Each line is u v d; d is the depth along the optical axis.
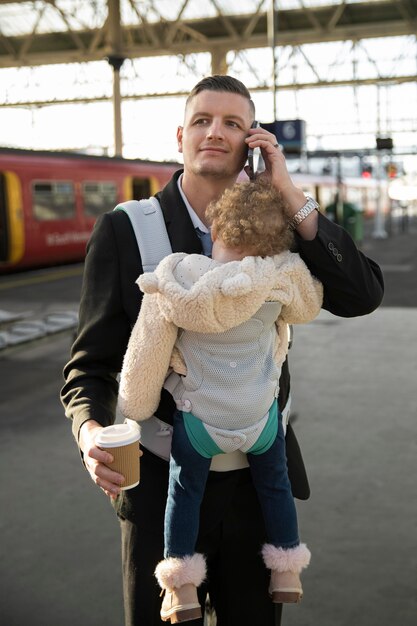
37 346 8.56
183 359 1.67
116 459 1.56
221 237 1.61
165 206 1.86
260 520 1.84
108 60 26.34
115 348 1.84
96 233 1.85
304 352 8.12
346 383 6.67
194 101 1.82
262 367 1.67
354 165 40.59
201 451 1.67
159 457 1.79
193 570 1.68
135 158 20.72
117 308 1.82
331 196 36.00
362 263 1.77
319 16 32.28
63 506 4.08
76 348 1.86
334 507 3.98
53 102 40.00
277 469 1.74
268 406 1.69
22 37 34.50
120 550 3.55
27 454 4.93
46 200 16.83
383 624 2.89
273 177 1.72
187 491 1.68
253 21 32.00
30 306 12.02
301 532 3.69
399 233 32.53
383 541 3.58
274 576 1.78
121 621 2.96
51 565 3.41
